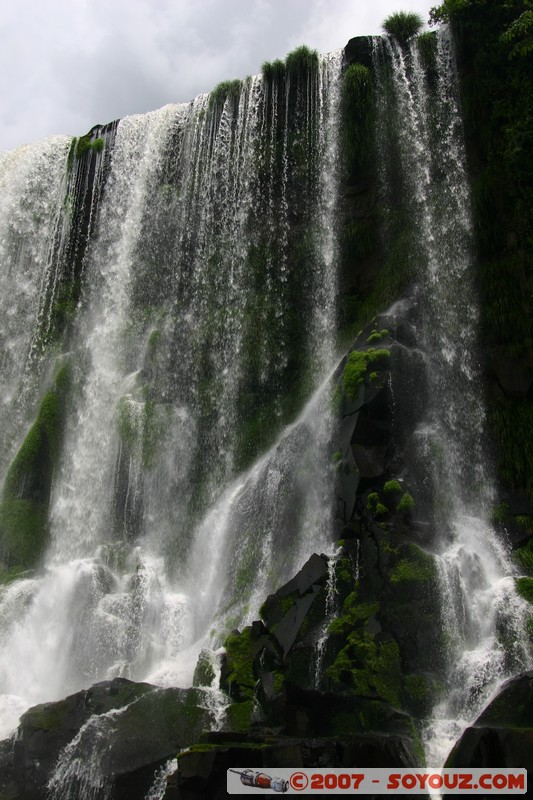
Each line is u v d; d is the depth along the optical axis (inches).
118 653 620.7
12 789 430.6
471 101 707.4
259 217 819.4
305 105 825.5
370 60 791.7
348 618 472.4
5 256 1026.7
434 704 438.9
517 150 641.0
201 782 355.9
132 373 842.2
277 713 415.8
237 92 879.7
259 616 536.4
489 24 708.0
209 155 881.5
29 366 944.9
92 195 989.2
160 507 742.5
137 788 405.4
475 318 645.9
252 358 764.0
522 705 383.2
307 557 574.2
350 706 417.7
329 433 600.7
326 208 781.3
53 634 658.2
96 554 730.8
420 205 713.0
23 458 826.8
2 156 1104.2
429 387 611.8
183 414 777.6
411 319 653.3
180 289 855.1
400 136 749.3
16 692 623.8
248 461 717.9
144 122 973.8
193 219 871.7
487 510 586.9
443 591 485.1
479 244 663.8
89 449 821.2
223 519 679.1
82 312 937.5
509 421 608.1
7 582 741.3
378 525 510.9
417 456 564.1
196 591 661.3
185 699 446.3
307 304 763.4
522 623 480.1
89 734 426.6
